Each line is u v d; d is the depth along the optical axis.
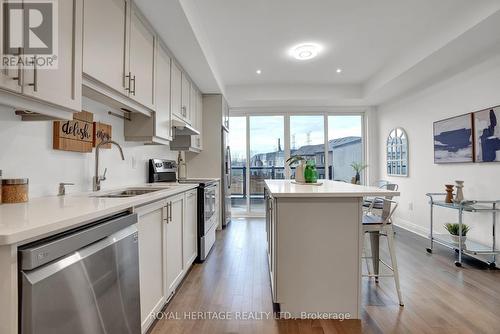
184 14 2.18
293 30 3.12
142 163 2.91
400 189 4.75
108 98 1.77
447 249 3.45
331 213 1.93
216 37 3.26
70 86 1.29
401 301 2.09
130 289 1.33
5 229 0.78
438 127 3.80
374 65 4.18
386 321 1.88
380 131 5.46
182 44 2.73
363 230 2.10
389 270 2.74
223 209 4.65
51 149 1.66
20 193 1.33
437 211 3.85
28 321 0.78
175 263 2.24
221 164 4.66
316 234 1.93
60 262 0.90
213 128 4.68
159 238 1.90
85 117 1.93
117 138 2.37
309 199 1.93
